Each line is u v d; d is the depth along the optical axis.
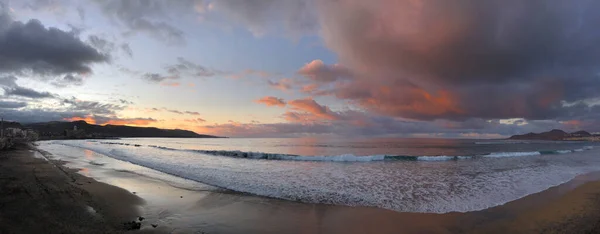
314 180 17.80
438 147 68.25
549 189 14.94
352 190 14.65
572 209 10.88
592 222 9.20
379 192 14.20
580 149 59.47
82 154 39.69
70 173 18.81
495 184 16.48
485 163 29.36
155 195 12.84
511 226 8.98
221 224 9.03
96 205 10.30
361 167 25.47
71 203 9.98
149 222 8.94
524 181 17.56
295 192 14.05
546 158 35.94
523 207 11.26
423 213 10.52
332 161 31.59
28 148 48.66
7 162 23.08
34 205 9.04
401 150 54.78
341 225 9.17
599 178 18.73
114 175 18.94
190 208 10.82
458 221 9.57
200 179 17.75
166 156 37.16
